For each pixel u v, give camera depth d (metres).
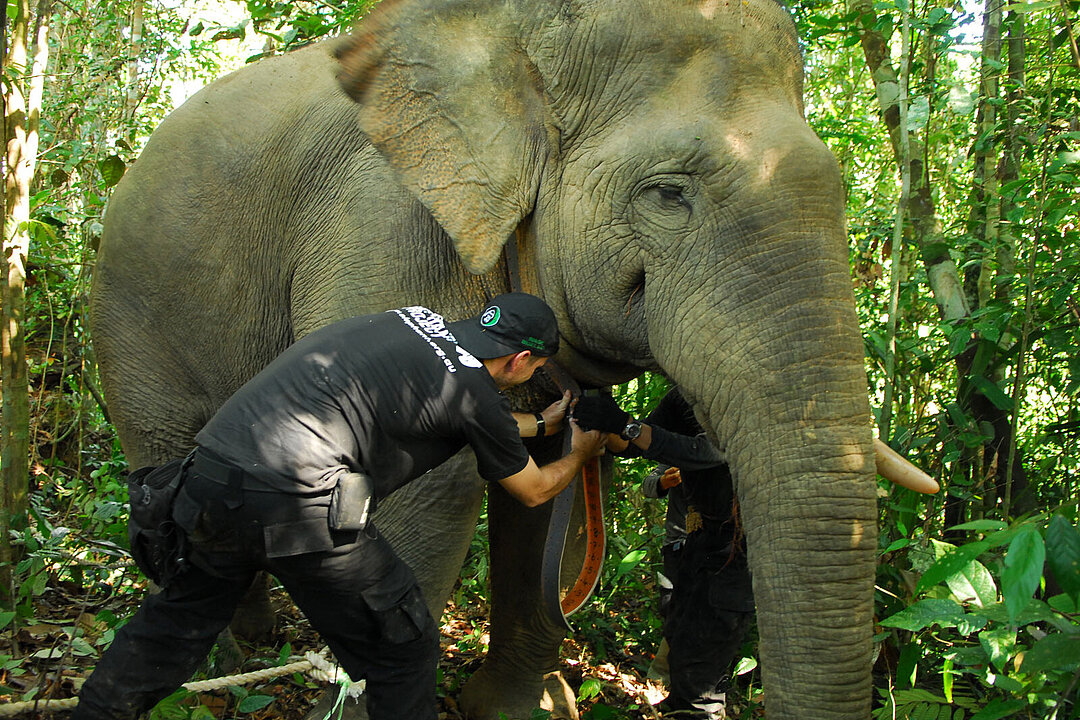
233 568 2.48
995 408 3.74
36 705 2.71
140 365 3.82
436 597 3.00
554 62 2.68
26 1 3.58
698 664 3.35
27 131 3.61
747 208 2.40
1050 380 3.99
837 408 2.26
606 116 2.64
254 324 3.48
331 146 3.21
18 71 3.57
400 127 2.73
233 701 3.30
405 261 2.91
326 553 2.39
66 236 5.96
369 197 3.01
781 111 2.51
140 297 3.74
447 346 2.50
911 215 3.97
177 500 2.41
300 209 3.26
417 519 2.93
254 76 3.61
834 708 2.14
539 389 3.08
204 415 3.82
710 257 2.45
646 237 2.57
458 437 2.53
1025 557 1.68
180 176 3.60
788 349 2.30
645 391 4.34
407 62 2.74
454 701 3.67
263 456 2.34
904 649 2.65
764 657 2.23
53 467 5.52
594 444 2.90
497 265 2.95
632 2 2.62
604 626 4.11
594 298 2.72
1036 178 3.60
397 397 2.44
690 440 3.09
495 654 3.56
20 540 3.53
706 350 2.41
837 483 2.22
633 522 4.83
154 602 2.56
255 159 3.40
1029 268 3.43
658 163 2.52
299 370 2.44
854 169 6.25
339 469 2.39
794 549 2.22
